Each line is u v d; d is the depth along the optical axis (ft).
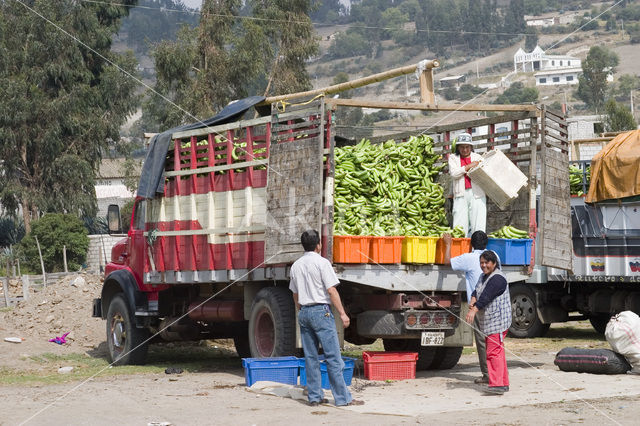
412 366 38.19
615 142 58.49
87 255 168.14
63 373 46.16
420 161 41.73
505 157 39.40
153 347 58.29
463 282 38.42
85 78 182.50
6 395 36.78
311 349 31.76
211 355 54.08
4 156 171.63
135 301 48.65
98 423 28.76
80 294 66.69
